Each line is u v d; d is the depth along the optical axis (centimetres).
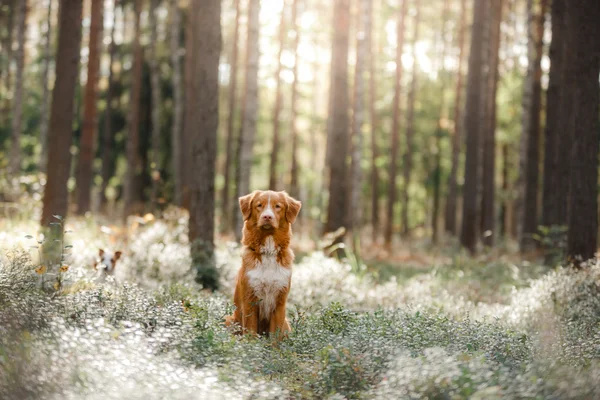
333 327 721
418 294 1107
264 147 3991
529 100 2147
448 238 2500
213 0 1266
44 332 509
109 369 449
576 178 1158
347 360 534
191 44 2216
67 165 1212
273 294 738
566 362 557
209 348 572
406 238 3011
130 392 423
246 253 743
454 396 411
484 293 1226
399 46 2881
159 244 1127
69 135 1214
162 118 3047
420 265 1819
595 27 1143
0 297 568
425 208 4297
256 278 729
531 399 423
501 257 1773
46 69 2508
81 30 1222
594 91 1148
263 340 680
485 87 2634
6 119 3653
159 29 3164
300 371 584
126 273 1017
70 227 1422
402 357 497
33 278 657
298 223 3222
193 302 770
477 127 2078
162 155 3066
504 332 684
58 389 414
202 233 1257
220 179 3881
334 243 1623
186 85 2259
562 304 918
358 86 2066
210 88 1270
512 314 875
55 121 1202
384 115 3731
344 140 1655
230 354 576
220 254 1279
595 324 782
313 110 3603
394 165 2848
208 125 1270
